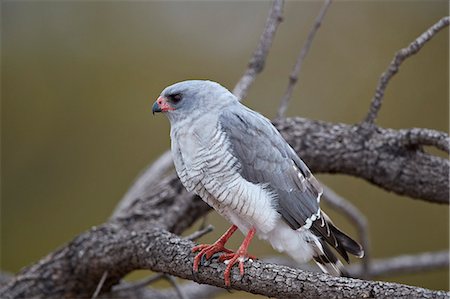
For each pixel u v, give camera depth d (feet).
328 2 26.71
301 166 22.41
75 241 25.13
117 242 23.43
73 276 25.09
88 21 41.45
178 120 21.67
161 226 25.13
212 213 38.40
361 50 41.09
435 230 38.65
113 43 41.32
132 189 28.40
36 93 40.29
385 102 39.60
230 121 21.30
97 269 24.36
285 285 17.93
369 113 25.48
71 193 39.63
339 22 41.52
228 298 36.55
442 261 31.40
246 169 21.15
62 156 39.91
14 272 38.52
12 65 40.42
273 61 41.60
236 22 42.63
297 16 41.93
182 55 41.37
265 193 21.21
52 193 39.60
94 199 39.52
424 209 38.78
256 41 41.91
